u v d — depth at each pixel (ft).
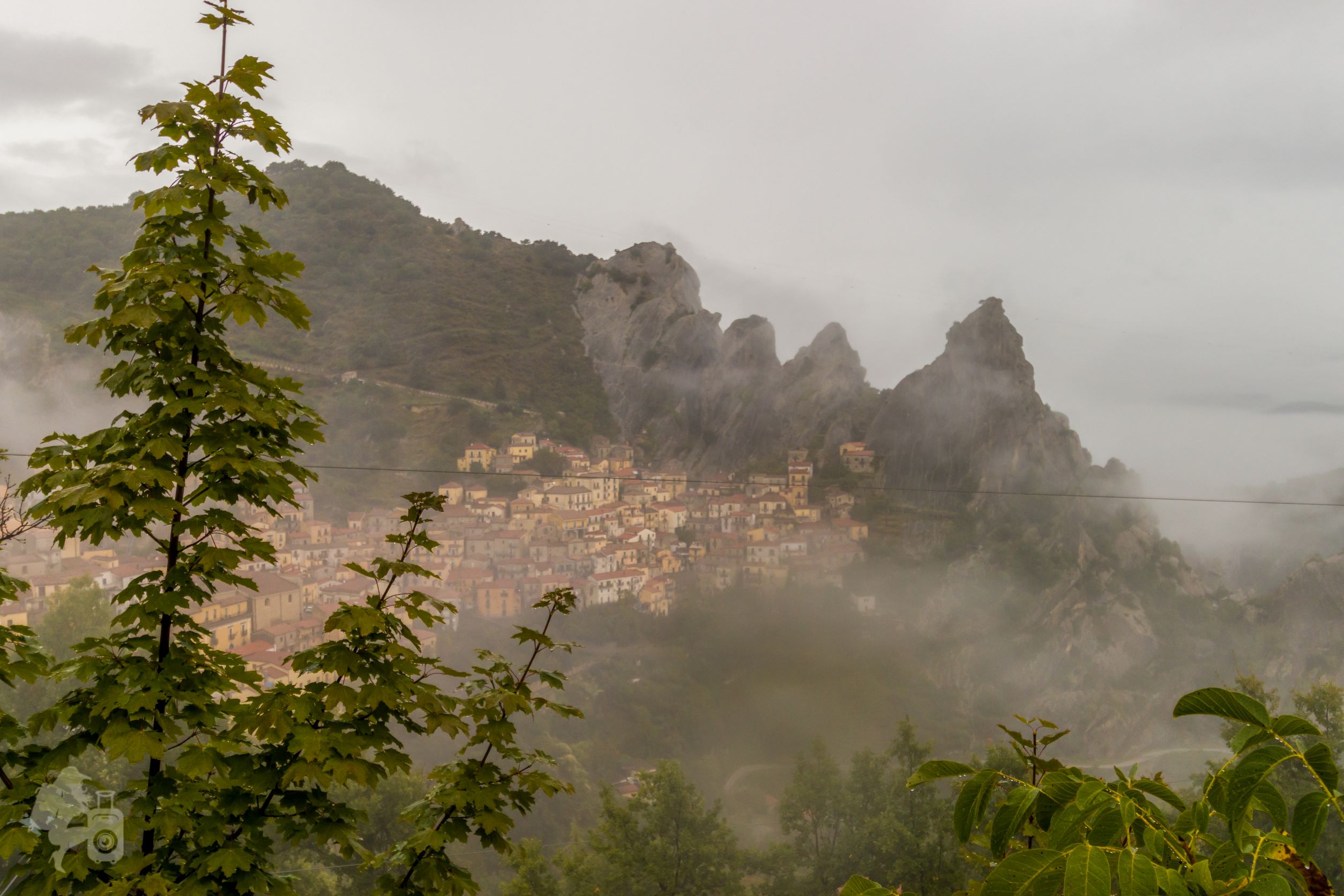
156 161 15.23
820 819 116.57
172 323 15.55
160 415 15.02
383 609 16.46
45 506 14.17
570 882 95.35
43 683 122.83
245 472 15.52
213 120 15.67
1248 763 6.13
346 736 14.98
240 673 16.79
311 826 15.53
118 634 15.72
